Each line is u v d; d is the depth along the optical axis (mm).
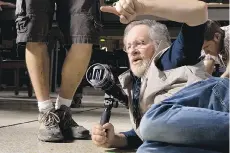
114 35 5508
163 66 1428
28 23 1872
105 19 5230
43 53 1925
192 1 1158
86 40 1909
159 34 1485
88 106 4008
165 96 1383
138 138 1721
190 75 1362
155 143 1193
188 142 1140
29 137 1960
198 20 1179
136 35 1484
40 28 1887
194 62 1388
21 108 3627
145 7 1114
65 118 1938
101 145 1657
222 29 1684
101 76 1435
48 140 1837
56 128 1867
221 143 1121
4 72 7648
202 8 1150
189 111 1143
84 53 1926
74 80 1949
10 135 2008
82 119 2812
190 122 1123
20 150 1647
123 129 2344
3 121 2576
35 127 2312
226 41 1584
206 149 1144
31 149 1673
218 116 1120
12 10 5141
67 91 1955
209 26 1596
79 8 1912
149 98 1437
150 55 1479
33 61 1910
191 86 1260
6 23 5871
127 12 1098
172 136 1145
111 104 1609
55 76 6426
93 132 1652
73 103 3723
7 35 6078
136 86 1518
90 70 1451
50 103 1920
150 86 1424
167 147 1172
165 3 1125
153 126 1165
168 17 1155
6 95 5770
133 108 1525
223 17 4223
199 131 1115
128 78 1537
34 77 1911
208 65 1848
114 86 1487
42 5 1883
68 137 1953
